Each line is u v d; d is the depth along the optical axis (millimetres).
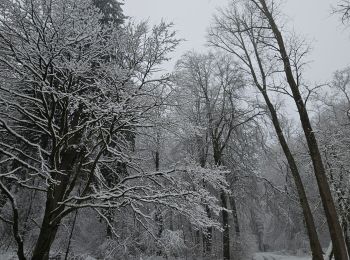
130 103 8625
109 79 8953
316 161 11062
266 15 12500
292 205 20703
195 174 9656
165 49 9609
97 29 8328
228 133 18641
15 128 10039
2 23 8047
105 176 12586
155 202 9086
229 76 19109
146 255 13836
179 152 18078
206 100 19109
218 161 18234
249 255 21188
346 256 9984
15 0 7531
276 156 20891
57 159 8711
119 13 16562
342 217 17094
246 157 19859
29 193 14055
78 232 15898
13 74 8719
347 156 15875
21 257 7434
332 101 18438
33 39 7742
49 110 9500
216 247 19344
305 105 11570
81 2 8266
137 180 11719
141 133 10492
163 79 9602
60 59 8547
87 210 15523
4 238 13656
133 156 11219
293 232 32469
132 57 9625
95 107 8047
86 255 13484
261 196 21594
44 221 8188
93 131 9500
